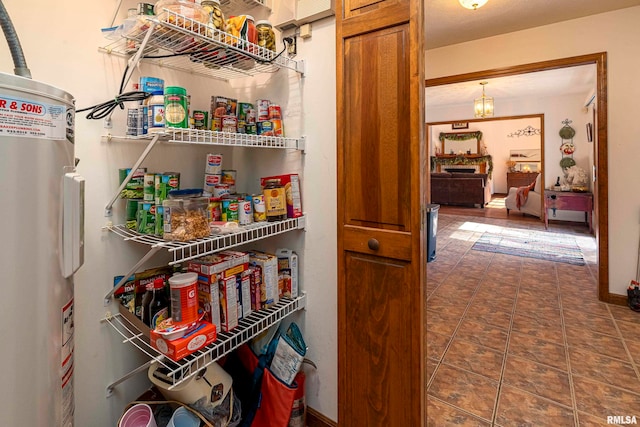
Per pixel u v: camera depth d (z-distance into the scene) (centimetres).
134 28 101
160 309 115
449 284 329
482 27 305
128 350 127
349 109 120
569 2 263
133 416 105
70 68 108
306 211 144
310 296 146
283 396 129
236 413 130
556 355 204
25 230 59
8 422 57
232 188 144
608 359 199
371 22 113
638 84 269
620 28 273
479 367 193
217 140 111
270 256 139
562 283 326
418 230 107
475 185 884
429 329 239
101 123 116
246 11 150
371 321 120
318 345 145
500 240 516
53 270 65
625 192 275
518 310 268
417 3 103
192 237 102
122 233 116
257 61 127
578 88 588
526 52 311
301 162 144
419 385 111
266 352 142
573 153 640
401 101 110
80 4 110
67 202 69
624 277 278
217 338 113
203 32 103
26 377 60
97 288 117
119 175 120
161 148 134
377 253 116
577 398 167
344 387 128
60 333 69
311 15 132
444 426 150
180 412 109
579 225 619
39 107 61
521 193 718
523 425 150
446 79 349
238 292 123
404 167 110
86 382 116
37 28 100
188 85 143
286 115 146
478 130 1031
